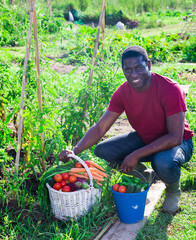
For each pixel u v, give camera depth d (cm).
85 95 414
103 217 318
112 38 484
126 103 328
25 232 291
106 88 436
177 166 310
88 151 417
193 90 702
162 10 2281
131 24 1850
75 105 412
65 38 423
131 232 296
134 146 358
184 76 823
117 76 455
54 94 390
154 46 1062
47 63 384
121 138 363
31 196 344
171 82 308
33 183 372
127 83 325
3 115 422
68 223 301
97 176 316
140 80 297
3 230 289
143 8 2317
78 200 298
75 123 400
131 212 301
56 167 321
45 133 376
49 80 416
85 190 296
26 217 315
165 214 327
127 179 316
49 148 353
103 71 444
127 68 295
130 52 293
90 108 436
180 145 324
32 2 294
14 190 320
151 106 313
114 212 325
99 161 377
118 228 302
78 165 316
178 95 301
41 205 322
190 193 364
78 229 285
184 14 2080
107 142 362
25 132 355
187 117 533
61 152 315
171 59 1059
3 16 400
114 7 1991
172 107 300
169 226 310
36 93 370
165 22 1903
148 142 345
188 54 1109
